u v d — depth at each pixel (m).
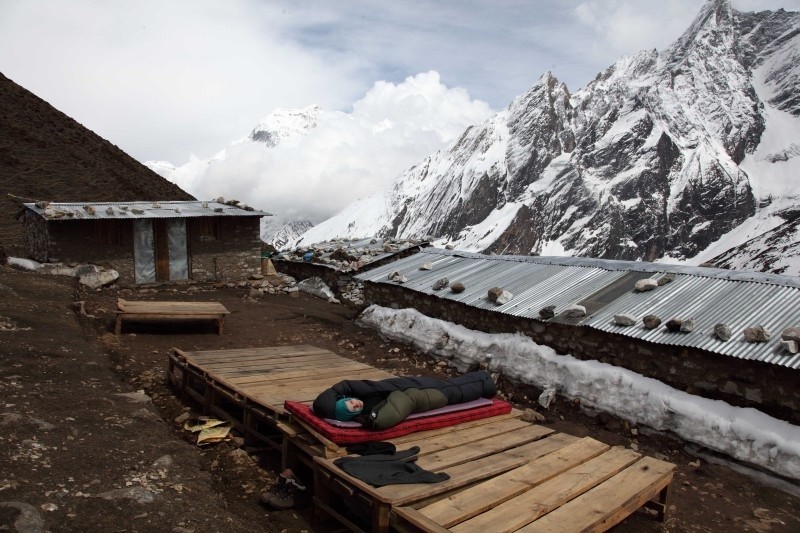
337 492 5.11
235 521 5.00
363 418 5.68
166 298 17.47
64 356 8.87
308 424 5.79
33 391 7.06
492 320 10.90
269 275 22.08
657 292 9.70
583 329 9.21
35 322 10.57
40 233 19.11
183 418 7.66
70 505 4.54
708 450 7.11
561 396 8.88
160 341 11.84
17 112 44.69
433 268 14.61
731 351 7.29
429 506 4.50
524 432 6.29
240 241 21.27
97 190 39.00
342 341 13.09
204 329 13.33
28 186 35.28
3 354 8.28
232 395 7.26
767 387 7.03
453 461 5.33
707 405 7.41
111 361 9.88
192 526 4.63
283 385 7.42
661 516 5.64
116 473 5.33
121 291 18.12
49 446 5.52
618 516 4.71
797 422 6.75
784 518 5.87
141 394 7.99
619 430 7.95
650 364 8.27
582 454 5.69
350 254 21.20
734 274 9.55
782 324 7.70
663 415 7.66
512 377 9.77
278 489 5.64
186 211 20.38
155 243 19.64
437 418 6.17
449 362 11.07
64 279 16.55
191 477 5.71
